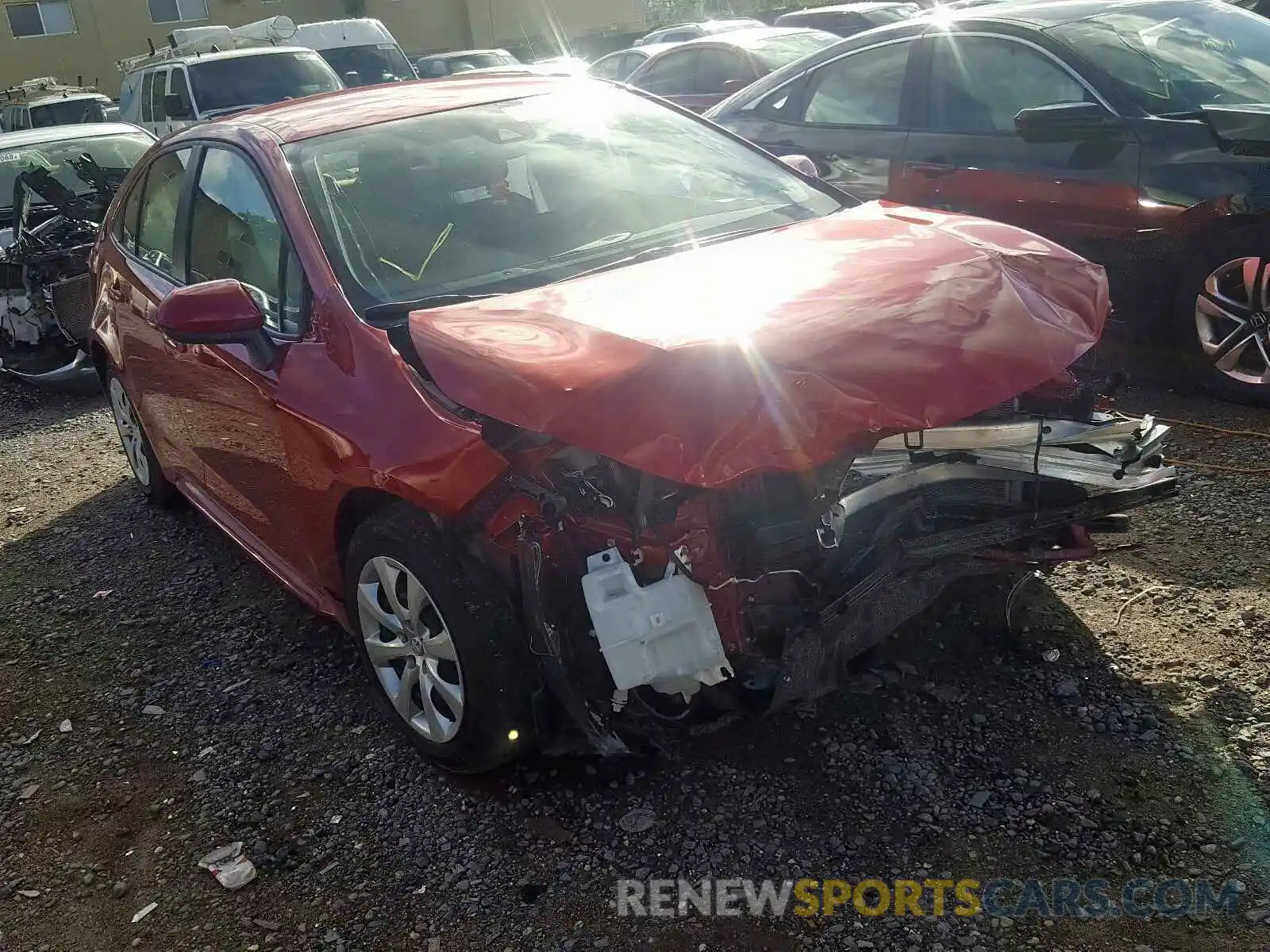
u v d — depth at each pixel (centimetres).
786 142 649
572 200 362
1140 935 233
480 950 249
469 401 265
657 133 409
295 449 315
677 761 298
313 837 293
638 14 4025
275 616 413
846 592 263
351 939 258
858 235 337
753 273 305
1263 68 527
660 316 276
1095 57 522
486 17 3769
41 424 707
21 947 270
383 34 1806
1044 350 272
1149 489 300
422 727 304
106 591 452
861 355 255
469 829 287
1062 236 527
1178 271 498
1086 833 260
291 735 338
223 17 3384
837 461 254
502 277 328
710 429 235
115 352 475
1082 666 319
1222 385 495
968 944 235
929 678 319
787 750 297
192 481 449
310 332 318
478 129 381
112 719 360
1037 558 296
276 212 341
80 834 307
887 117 601
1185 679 308
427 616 294
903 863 258
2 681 392
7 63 3136
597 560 253
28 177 743
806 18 1486
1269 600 339
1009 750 289
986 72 561
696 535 249
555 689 263
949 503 289
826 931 242
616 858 269
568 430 244
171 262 424
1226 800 265
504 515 261
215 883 281
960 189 561
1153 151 488
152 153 472
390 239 332
